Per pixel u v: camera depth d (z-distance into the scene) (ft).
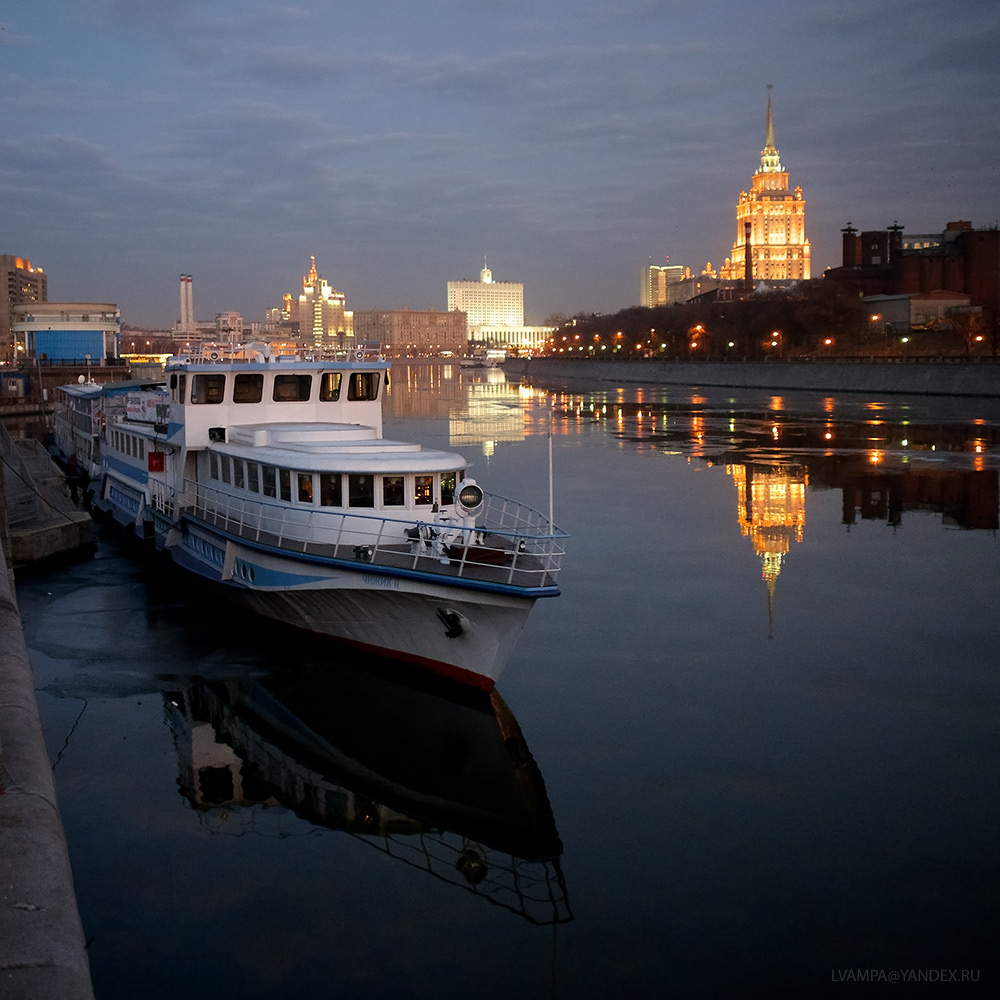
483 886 50.96
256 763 65.10
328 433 94.17
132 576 112.68
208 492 100.22
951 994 42.24
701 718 71.97
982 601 102.06
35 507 127.95
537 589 66.74
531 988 42.57
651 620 96.48
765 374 509.76
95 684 77.51
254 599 86.79
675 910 48.49
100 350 349.41
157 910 48.29
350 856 53.98
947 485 181.98
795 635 91.35
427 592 71.20
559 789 61.00
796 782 61.67
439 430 319.68
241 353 106.52
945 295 577.84
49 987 26.21
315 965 44.27
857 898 49.29
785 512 157.38
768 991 42.57
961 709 73.15
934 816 57.26
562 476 202.39
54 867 32.65
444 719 72.18
